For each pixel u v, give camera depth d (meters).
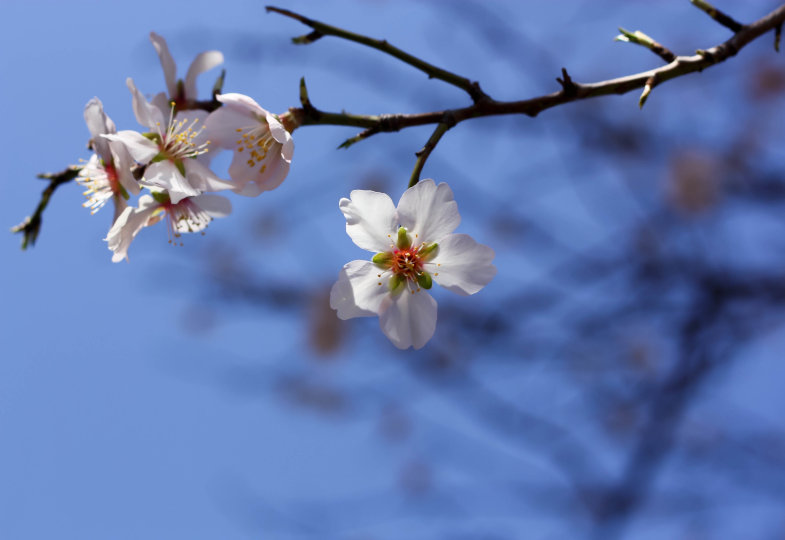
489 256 0.74
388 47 0.74
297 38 0.74
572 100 0.75
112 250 0.75
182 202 0.75
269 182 0.75
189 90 0.77
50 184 0.76
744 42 0.75
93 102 0.74
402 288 0.74
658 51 0.75
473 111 0.74
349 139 0.74
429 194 0.74
